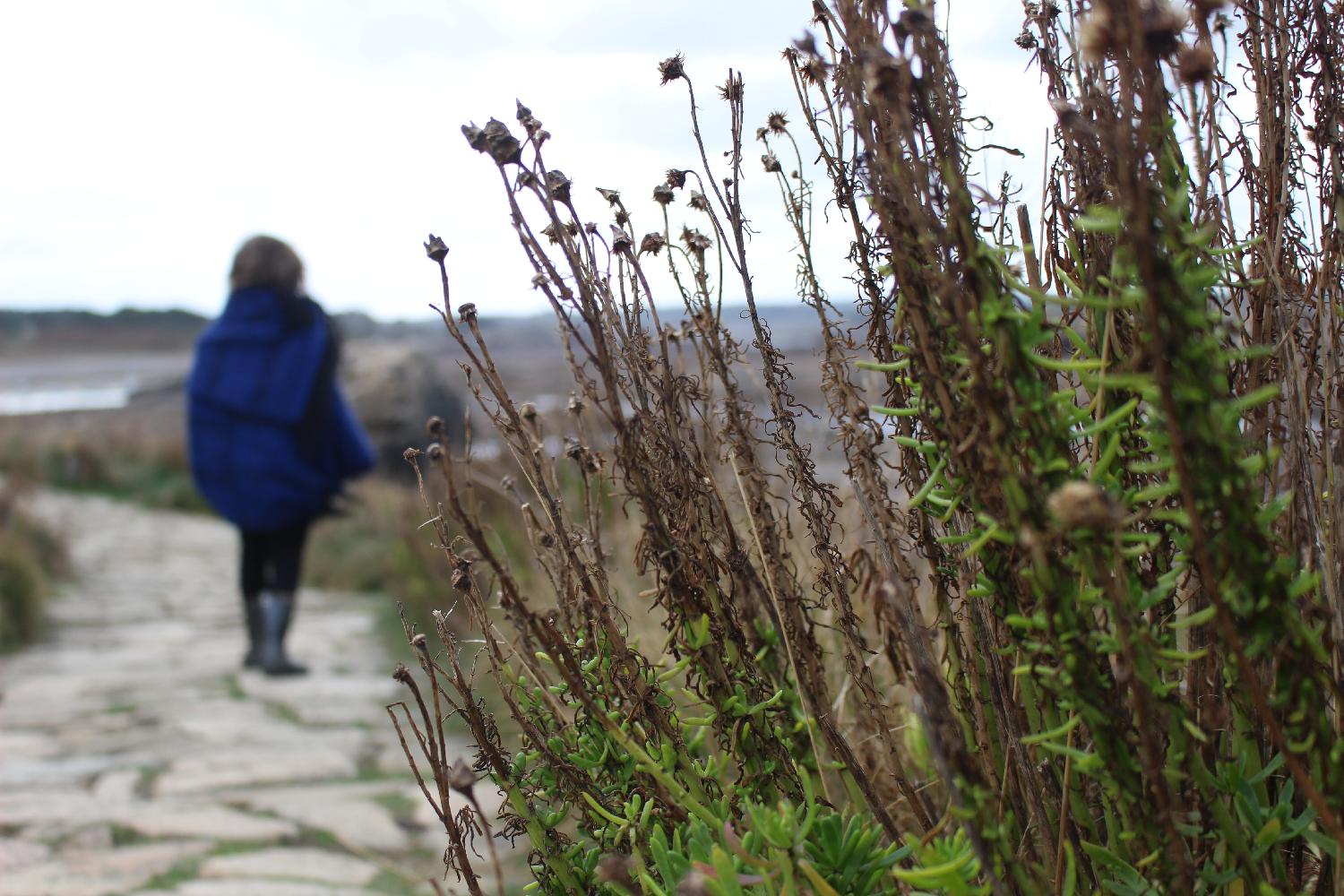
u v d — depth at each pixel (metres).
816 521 1.12
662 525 1.09
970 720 1.06
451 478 0.99
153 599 8.55
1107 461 0.86
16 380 85.75
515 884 2.29
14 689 5.07
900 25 0.84
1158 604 0.95
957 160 0.94
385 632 6.47
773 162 1.10
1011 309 0.81
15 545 7.28
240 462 4.99
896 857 0.97
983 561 0.93
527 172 0.98
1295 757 0.76
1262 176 1.03
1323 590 0.93
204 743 3.94
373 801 3.13
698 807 1.02
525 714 1.18
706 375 1.20
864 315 1.04
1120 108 0.86
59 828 2.90
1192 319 0.70
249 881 2.46
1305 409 0.96
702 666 1.13
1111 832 0.96
